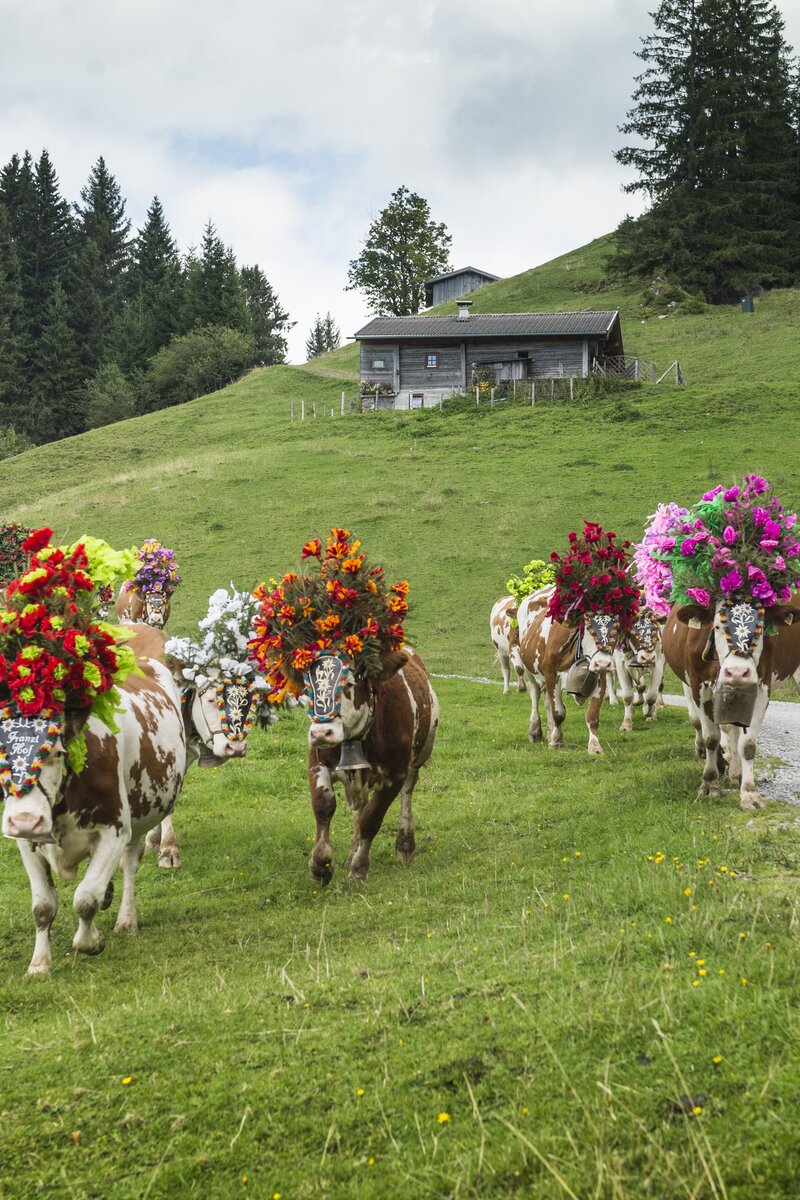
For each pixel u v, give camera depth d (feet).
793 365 189.47
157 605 50.88
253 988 19.85
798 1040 14.23
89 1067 16.49
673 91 287.69
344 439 169.68
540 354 198.90
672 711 58.59
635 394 173.06
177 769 26.96
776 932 18.75
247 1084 15.52
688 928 19.25
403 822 31.86
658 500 121.60
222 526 127.75
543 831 33.37
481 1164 13.02
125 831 23.61
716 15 285.64
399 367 204.44
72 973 22.63
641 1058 14.64
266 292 487.20
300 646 27.63
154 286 386.52
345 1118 14.51
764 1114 12.94
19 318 330.95
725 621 31.96
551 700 47.65
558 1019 15.97
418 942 22.38
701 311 254.47
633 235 281.74
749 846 26.23
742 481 34.17
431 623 96.48
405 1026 16.78
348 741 28.17
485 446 153.79
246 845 34.27
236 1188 13.52
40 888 22.79
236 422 214.48
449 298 336.90
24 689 20.71
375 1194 13.01
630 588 44.34
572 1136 13.32
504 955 19.93
